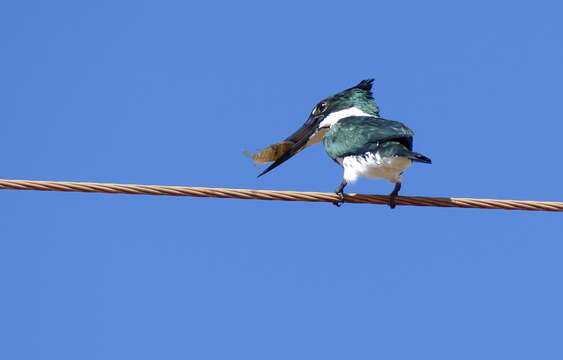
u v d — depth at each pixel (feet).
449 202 44.09
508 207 43.27
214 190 42.78
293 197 43.98
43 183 41.78
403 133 49.14
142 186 42.19
